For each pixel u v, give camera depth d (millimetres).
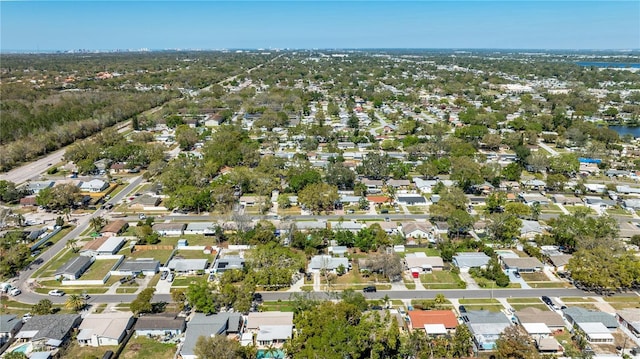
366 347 72250
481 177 157750
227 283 92625
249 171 160625
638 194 154250
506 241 116125
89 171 176125
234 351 70375
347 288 96875
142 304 84688
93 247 112188
